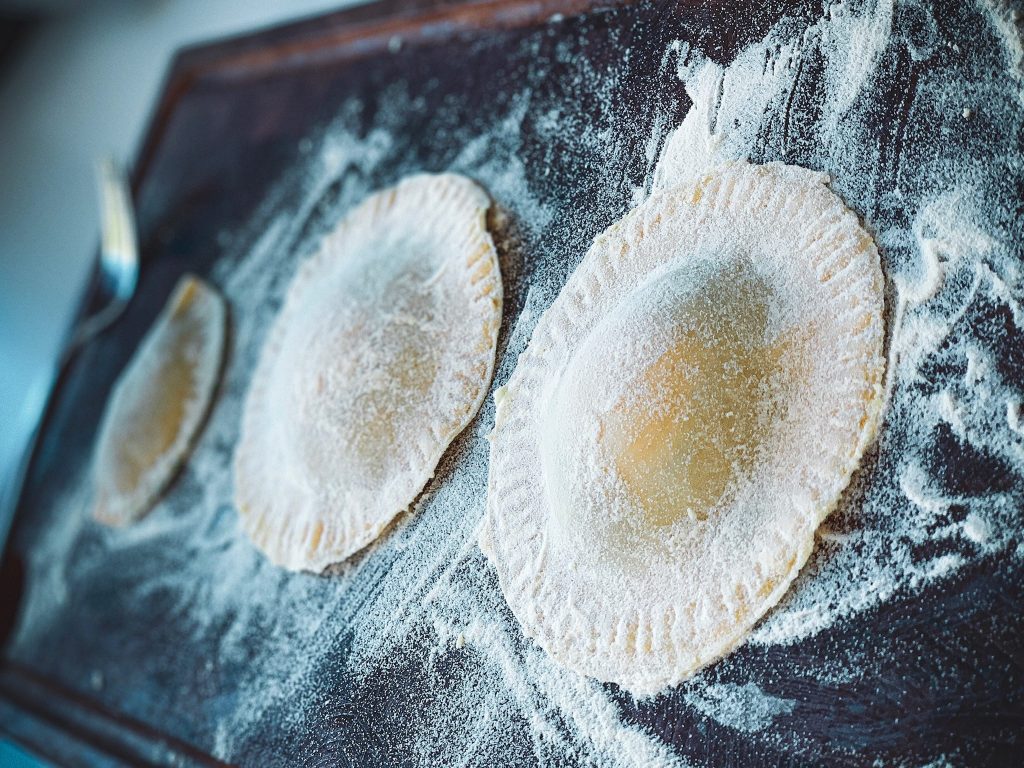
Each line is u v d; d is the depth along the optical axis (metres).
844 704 0.24
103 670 0.38
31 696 0.40
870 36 0.27
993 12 0.26
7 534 0.45
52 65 0.66
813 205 0.27
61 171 0.63
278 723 0.32
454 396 0.31
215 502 0.37
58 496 0.44
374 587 0.31
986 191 0.25
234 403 0.38
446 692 0.29
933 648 0.24
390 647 0.30
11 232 0.64
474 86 0.35
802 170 0.27
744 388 0.26
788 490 0.25
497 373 0.30
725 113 0.29
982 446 0.24
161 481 0.39
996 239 0.25
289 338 0.36
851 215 0.26
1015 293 0.24
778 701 0.25
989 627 0.23
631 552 0.27
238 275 0.41
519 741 0.27
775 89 0.28
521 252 0.31
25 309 0.61
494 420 0.30
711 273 0.27
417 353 0.31
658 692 0.26
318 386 0.33
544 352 0.29
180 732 0.34
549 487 0.28
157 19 0.61
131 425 0.40
